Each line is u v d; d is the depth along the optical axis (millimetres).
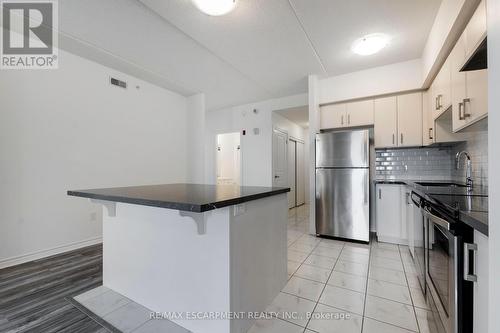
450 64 2199
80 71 3121
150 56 3146
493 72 702
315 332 1513
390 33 2619
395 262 2578
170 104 4449
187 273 1549
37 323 1594
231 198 1340
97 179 3293
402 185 3104
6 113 2521
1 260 2471
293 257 2762
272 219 1895
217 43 2832
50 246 2826
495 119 685
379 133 3459
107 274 2031
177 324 1594
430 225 1521
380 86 3430
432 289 1466
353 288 2043
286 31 2586
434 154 3379
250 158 5453
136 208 1806
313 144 3701
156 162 4156
